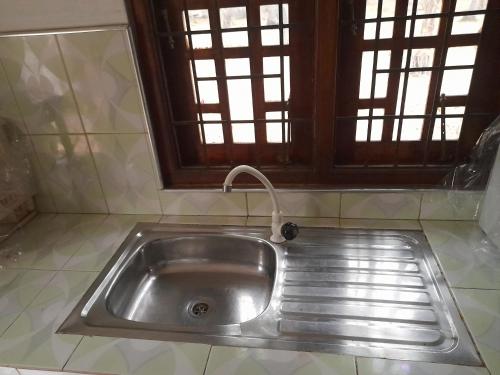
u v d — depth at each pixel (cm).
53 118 112
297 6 94
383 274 93
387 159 110
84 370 70
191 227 117
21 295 91
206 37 101
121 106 107
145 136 111
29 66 105
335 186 112
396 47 96
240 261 115
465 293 83
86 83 105
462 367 67
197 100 108
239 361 70
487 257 94
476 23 90
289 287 90
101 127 112
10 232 118
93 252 108
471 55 94
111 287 95
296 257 101
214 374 68
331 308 83
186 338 76
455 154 105
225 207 120
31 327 81
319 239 107
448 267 91
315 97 101
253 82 105
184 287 112
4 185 114
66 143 116
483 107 99
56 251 109
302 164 114
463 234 103
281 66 100
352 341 74
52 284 95
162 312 104
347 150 110
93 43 99
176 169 117
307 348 72
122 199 124
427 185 107
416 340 73
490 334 73
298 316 81
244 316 101
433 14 88
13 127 114
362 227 110
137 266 109
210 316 101
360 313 81
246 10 95
